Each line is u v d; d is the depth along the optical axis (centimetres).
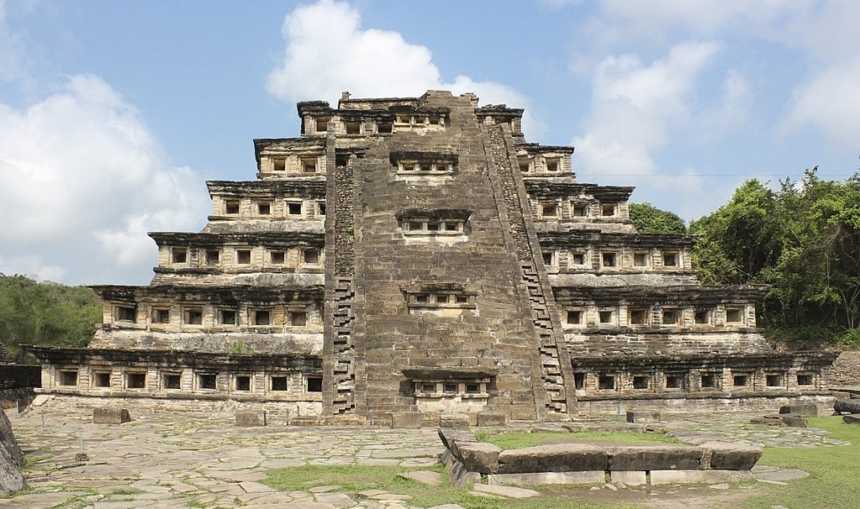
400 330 2970
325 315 3031
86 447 2086
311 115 4400
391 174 3847
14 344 5803
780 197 5722
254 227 3838
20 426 2761
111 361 3244
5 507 1198
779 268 5375
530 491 1239
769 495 1235
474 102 4772
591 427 2164
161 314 3491
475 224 3544
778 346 5431
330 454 1848
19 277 7319
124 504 1220
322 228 3831
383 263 3278
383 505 1169
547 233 3822
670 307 3662
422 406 2736
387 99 5041
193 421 2931
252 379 3222
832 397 3503
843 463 1609
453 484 1354
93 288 3400
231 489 1350
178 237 3634
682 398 3344
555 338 3067
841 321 5466
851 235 5144
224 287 3403
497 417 2539
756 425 2620
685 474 1338
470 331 3006
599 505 1145
